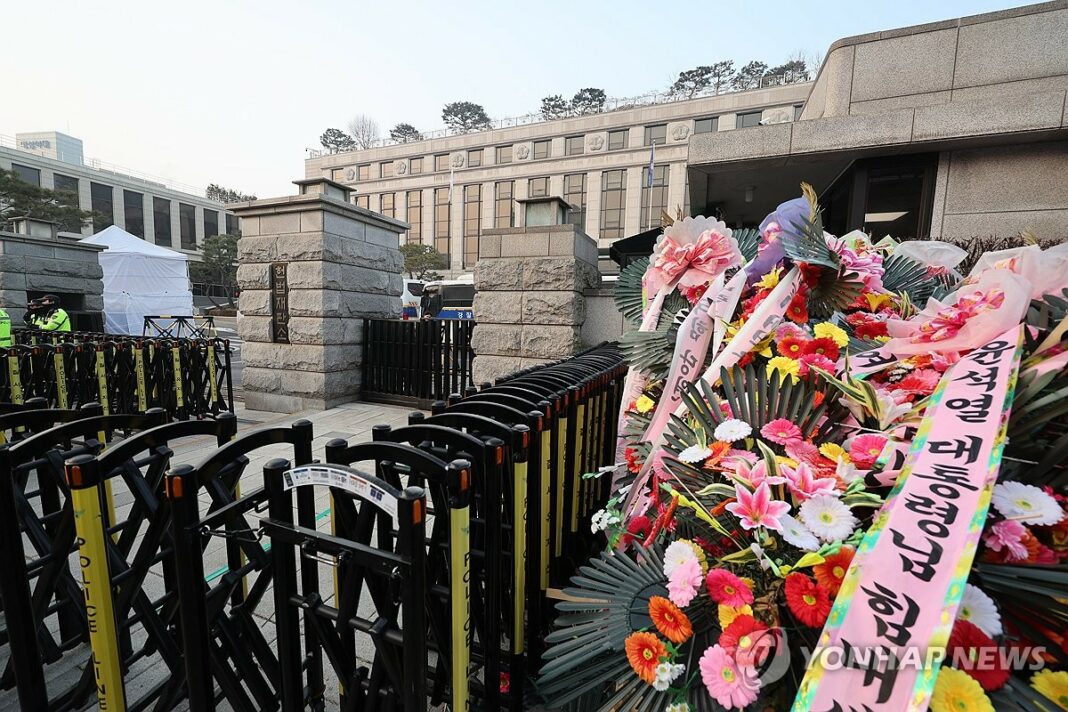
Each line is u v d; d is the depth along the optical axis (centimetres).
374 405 859
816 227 209
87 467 166
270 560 183
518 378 332
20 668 188
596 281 816
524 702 222
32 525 230
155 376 711
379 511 204
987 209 637
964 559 101
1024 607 107
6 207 3519
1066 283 145
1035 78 618
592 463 338
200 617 162
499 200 5512
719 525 141
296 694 176
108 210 5562
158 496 214
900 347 165
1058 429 130
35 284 1300
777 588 131
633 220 4856
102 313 1375
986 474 111
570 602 170
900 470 132
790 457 151
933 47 662
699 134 707
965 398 130
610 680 159
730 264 264
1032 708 97
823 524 123
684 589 134
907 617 100
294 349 834
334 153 6806
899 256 264
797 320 216
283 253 824
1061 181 610
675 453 185
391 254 970
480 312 745
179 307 2102
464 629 166
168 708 204
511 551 215
